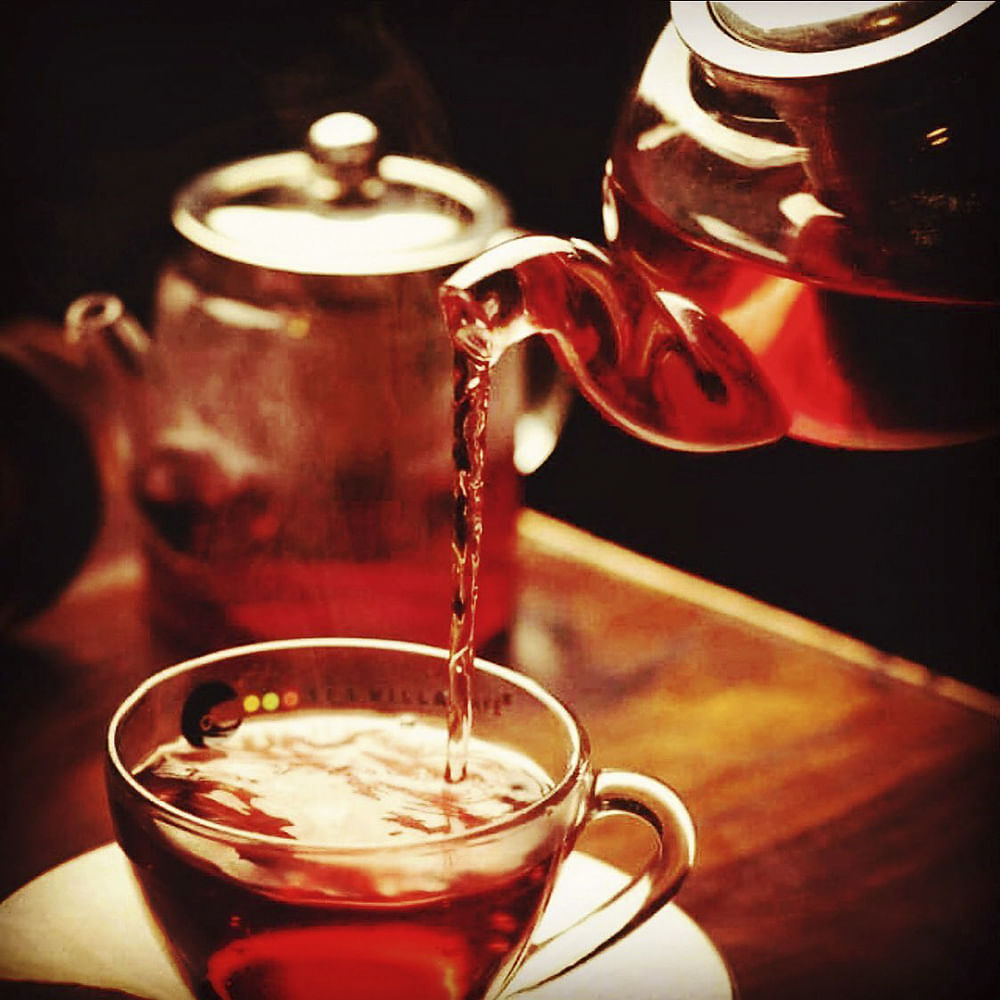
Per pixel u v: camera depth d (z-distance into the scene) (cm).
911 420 75
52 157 113
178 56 112
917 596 110
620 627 96
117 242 114
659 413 75
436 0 107
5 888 81
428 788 75
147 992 77
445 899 71
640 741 90
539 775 75
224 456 89
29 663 92
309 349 88
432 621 91
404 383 88
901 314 73
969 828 86
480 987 73
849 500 110
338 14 109
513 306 73
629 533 115
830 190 72
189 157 113
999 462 107
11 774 86
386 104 104
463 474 75
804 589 112
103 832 84
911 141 72
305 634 91
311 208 90
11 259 113
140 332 91
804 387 75
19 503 92
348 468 89
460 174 92
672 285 74
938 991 79
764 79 72
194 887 71
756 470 112
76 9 111
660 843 75
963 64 71
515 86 107
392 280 88
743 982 79
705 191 73
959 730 91
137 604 96
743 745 90
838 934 81
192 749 76
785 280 73
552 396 94
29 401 92
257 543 90
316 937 71
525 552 100
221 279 88
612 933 76
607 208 77
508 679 76
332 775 75
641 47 78
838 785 88
